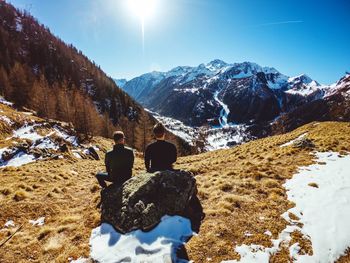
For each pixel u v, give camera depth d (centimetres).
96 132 8631
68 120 8469
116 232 668
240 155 2039
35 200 1021
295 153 1534
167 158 830
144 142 6650
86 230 716
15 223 819
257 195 901
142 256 566
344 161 1242
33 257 616
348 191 868
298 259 555
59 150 3809
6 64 13262
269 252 574
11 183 1353
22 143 3497
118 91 19425
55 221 822
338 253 575
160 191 739
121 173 845
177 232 647
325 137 2059
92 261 568
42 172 1789
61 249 635
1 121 4669
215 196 892
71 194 1162
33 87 9131
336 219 695
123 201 720
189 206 773
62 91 9912
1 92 8919
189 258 560
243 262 542
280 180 1045
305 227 670
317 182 977
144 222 653
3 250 648
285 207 787
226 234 643
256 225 684
